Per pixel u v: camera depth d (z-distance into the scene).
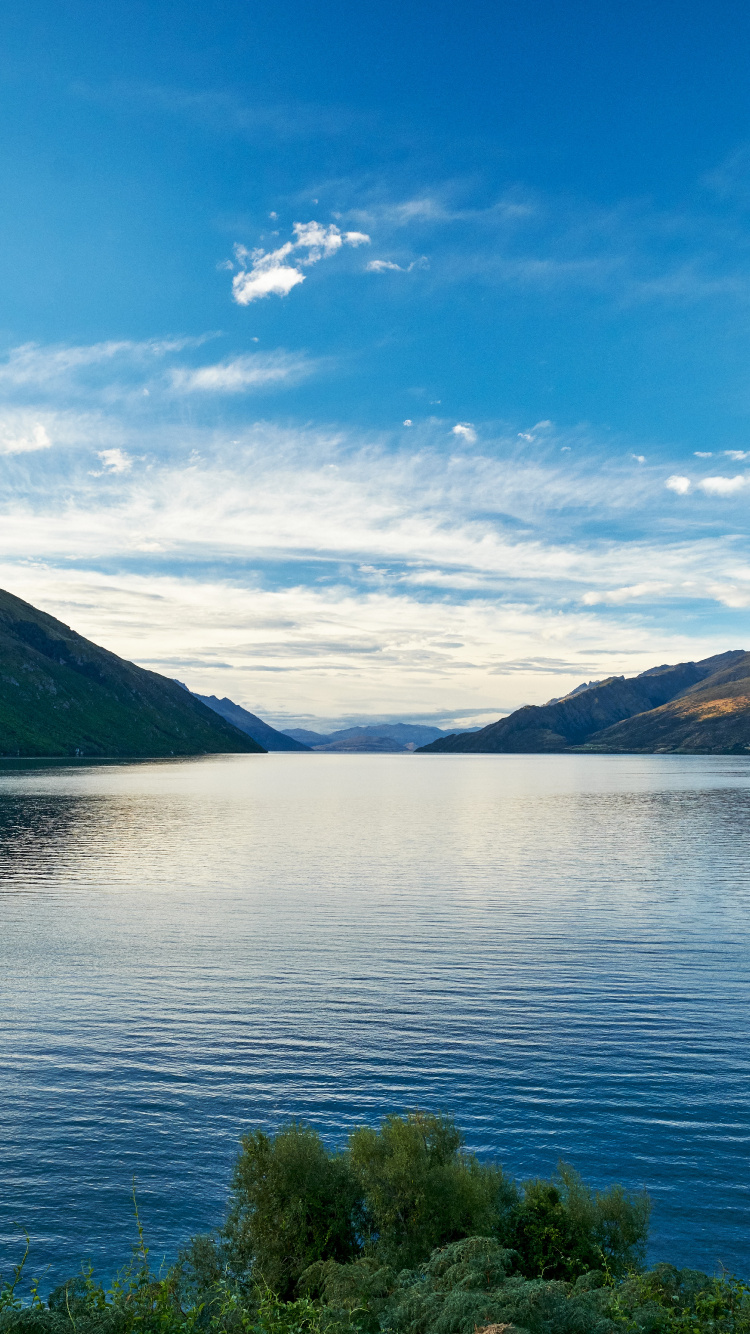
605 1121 27.36
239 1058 32.53
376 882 74.19
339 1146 25.44
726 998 40.06
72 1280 17.28
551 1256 18.48
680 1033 35.34
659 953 48.44
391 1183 19.95
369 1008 38.56
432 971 44.59
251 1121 27.38
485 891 69.25
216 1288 17.17
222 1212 22.44
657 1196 23.03
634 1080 30.55
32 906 63.09
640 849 98.88
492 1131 26.67
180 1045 33.91
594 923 56.53
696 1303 16.39
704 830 122.50
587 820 139.75
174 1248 20.83
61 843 103.81
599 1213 19.70
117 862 87.44
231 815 148.12
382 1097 29.16
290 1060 32.34
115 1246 20.94
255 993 40.72
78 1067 31.66
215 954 48.19
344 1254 19.27
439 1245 18.67
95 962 46.41
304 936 52.78
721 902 64.19
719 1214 22.20
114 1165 24.67
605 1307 15.57
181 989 41.34
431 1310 15.30
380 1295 16.84
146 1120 27.41
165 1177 24.05
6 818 132.75
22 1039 34.50
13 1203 22.78
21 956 47.72
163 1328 15.02
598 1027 36.09
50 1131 26.64
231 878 76.56
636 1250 19.55
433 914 59.53
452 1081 30.47
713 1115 27.78
